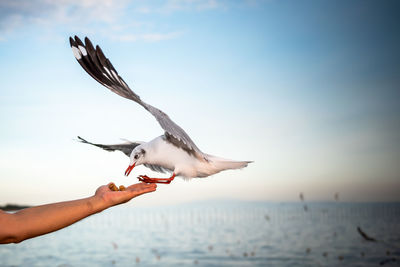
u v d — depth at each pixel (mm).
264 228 63625
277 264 31766
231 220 87125
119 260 35000
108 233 62812
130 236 56844
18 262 32812
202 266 31438
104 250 41281
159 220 96438
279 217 90875
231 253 37812
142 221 93438
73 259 35250
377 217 85750
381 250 36875
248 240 47531
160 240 50312
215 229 64500
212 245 44000
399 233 50000
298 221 77875
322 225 66938
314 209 121375
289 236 50688
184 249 41469
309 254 35969
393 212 98812
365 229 57500
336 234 51375
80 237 55594
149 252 39656
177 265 32281
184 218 101875
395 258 32281
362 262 31297
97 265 32312
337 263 31266
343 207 130000
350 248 38719
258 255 36281
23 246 43594
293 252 37344
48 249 41531
